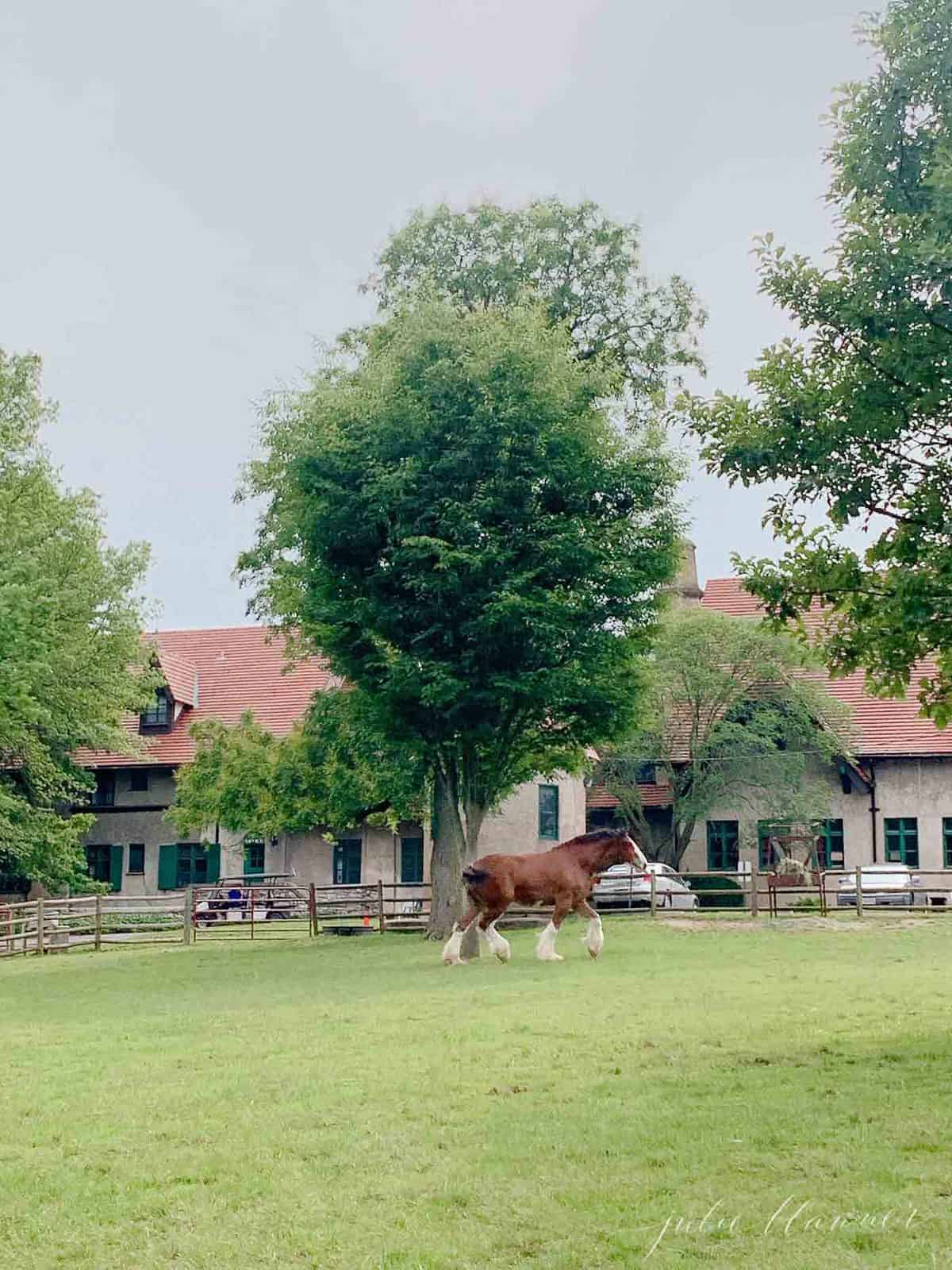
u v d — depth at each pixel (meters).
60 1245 7.41
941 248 10.59
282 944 32.31
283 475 29.84
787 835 44.50
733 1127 9.25
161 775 52.56
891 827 47.72
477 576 25.08
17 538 34.81
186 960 27.50
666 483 26.30
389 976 21.22
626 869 39.84
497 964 22.69
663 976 19.12
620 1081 10.99
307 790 40.66
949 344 10.95
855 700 49.38
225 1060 12.79
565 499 25.95
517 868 22.92
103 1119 10.27
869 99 11.55
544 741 28.94
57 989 22.00
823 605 12.59
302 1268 6.93
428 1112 10.13
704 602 55.97
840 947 23.58
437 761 28.41
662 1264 6.74
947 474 11.66
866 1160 8.30
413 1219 7.62
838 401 11.80
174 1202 8.09
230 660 58.97
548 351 25.59
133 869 52.19
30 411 40.62
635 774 47.69
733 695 46.03
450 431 25.50
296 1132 9.63
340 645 27.34
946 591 11.20
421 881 49.09
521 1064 11.99
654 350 41.28
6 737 39.59
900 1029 13.34
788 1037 12.95
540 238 40.59
